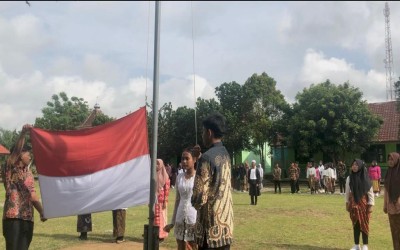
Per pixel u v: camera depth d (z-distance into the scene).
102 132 6.22
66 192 5.97
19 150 5.89
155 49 5.34
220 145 4.38
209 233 4.10
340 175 27.53
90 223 10.55
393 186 7.83
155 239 5.37
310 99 36.25
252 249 9.36
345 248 9.60
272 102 40.97
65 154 6.02
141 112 6.45
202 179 4.07
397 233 7.88
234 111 40.66
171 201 21.95
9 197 5.83
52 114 55.44
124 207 6.14
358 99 34.97
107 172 6.15
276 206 18.53
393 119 39.69
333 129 34.50
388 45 42.31
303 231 11.88
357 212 8.87
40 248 9.38
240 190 31.12
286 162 42.62
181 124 42.59
